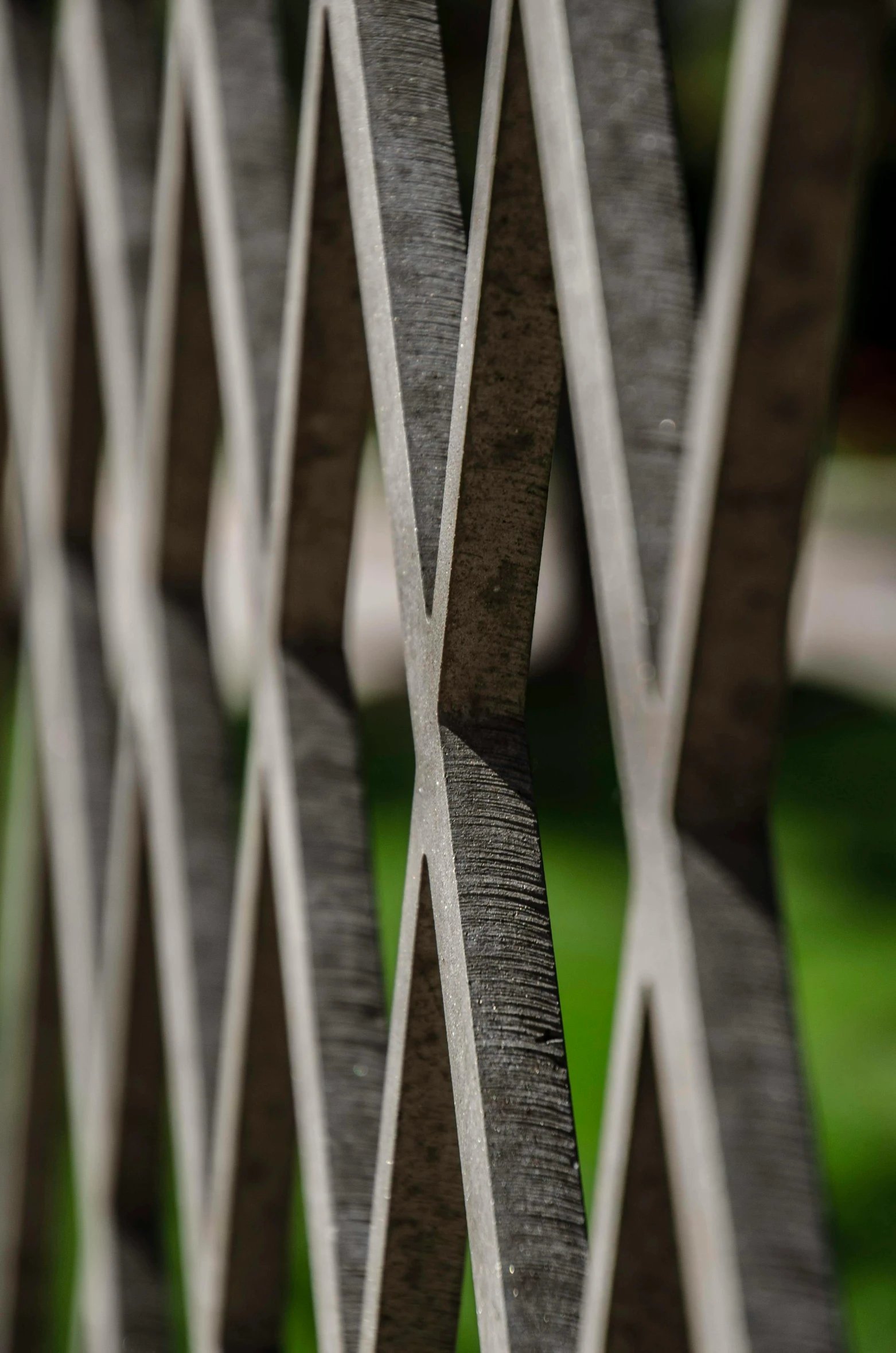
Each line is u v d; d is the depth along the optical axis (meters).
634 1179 0.53
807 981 2.45
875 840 3.19
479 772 0.52
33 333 0.85
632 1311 0.53
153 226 0.72
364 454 0.60
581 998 2.38
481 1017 0.51
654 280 0.51
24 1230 0.90
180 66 0.66
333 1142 0.58
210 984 0.67
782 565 0.50
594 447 0.51
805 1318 0.50
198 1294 0.66
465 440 0.52
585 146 0.51
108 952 0.74
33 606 0.86
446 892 0.52
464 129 3.45
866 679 4.55
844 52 0.48
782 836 3.22
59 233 0.80
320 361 0.59
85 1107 0.76
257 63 0.64
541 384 0.52
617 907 2.81
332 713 0.60
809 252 0.49
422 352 0.53
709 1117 0.50
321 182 0.57
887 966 2.49
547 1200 0.50
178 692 0.69
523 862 0.51
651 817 0.51
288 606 0.61
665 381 0.51
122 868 0.73
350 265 0.58
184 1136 0.67
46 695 0.83
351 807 0.60
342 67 0.55
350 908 0.59
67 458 0.81
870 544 6.93
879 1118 1.96
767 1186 0.50
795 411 0.50
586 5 0.51
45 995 0.88
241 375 0.62
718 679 0.51
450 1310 0.54
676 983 0.51
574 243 0.51
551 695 4.07
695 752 0.51
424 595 0.53
